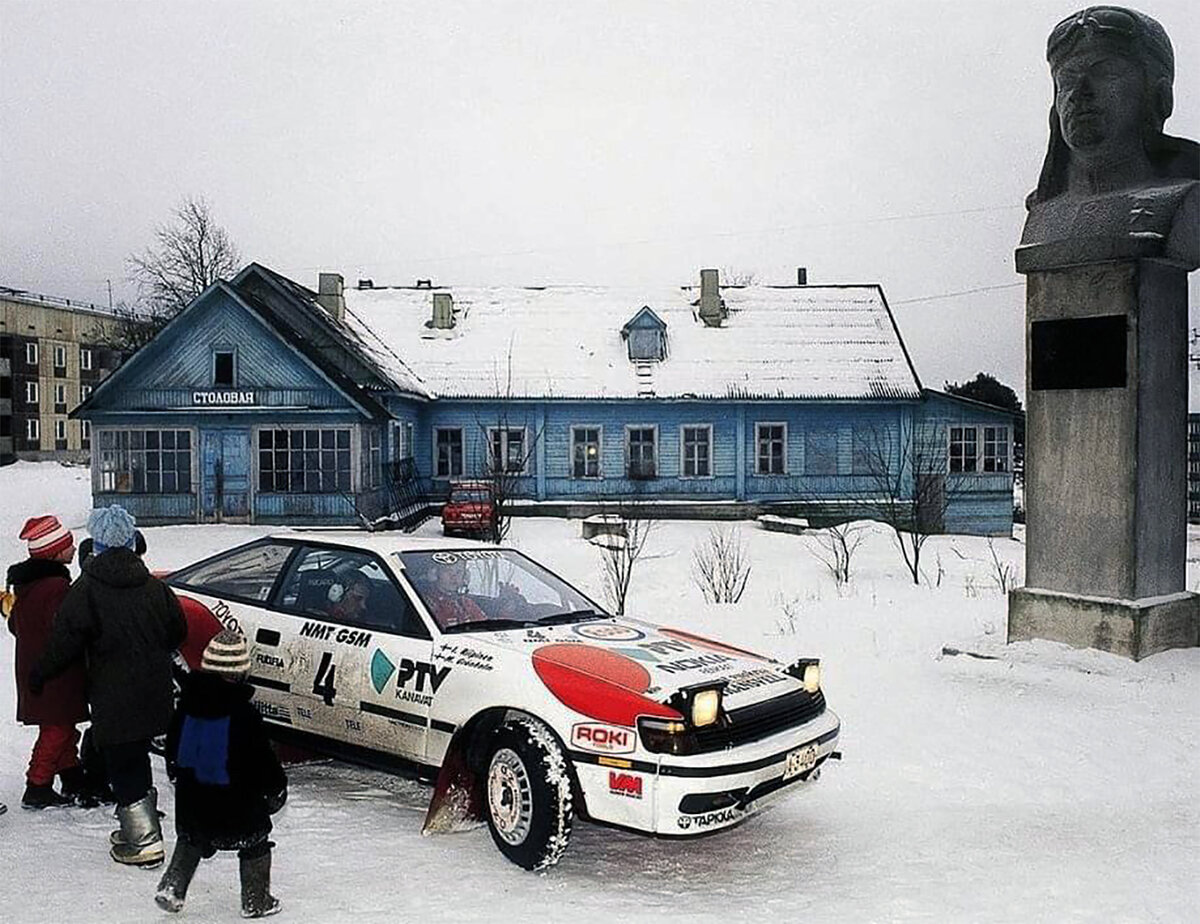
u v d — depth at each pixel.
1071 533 9.89
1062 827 5.86
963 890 4.94
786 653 10.50
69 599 5.02
